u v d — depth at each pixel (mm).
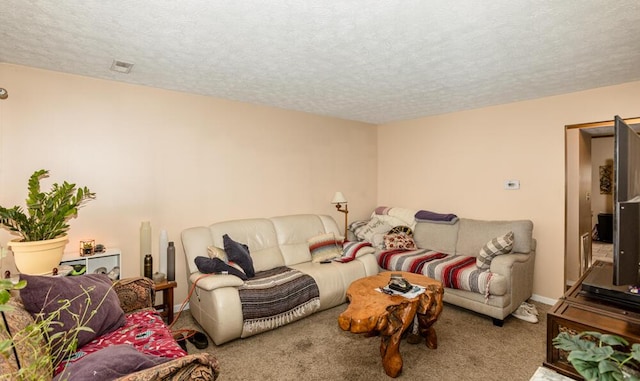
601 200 7176
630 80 2990
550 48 2283
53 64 2568
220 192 3623
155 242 3201
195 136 3445
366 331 2059
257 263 3383
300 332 2830
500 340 2695
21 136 2572
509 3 1707
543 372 1204
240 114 3771
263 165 3971
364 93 3430
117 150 2998
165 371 1179
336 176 4766
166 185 3268
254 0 1673
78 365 1234
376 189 5363
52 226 2168
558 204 3471
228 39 2137
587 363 909
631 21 1897
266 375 2213
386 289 2516
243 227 3547
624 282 1446
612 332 1208
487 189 4020
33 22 1902
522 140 3719
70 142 2775
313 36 2094
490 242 3271
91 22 1904
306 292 3008
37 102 2633
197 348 2555
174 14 1813
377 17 1854
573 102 3354
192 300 3029
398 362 2189
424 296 2391
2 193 2508
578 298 1575
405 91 3354
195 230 3217
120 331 1862
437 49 2301
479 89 3275
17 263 2049
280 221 3902
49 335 1497
